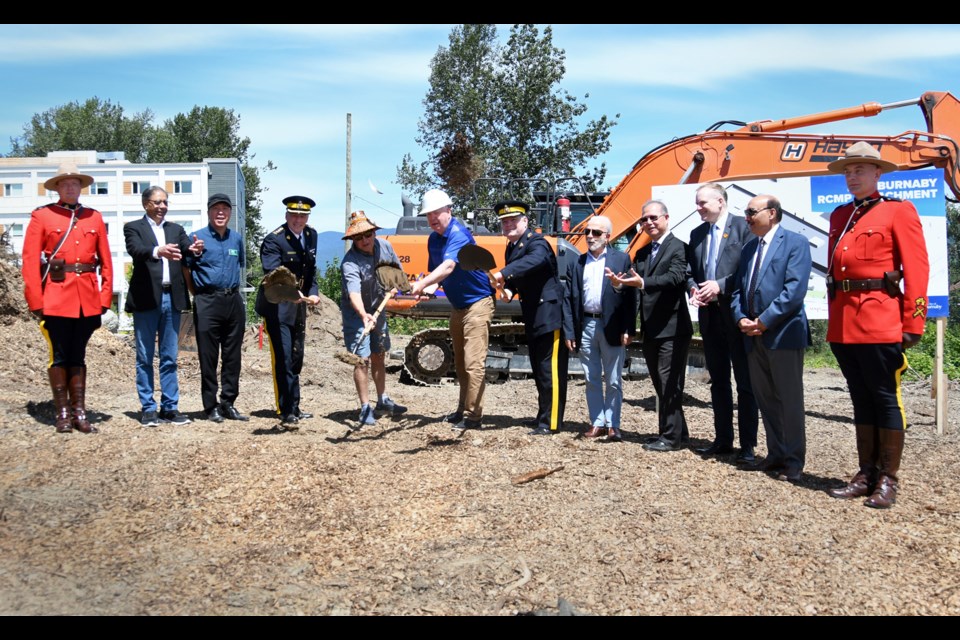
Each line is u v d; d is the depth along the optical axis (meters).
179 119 57.31
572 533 4.51
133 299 6.81
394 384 11.45
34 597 3.60
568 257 10.95
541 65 29.89
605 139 30.69
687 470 5.82
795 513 4.86
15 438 6.11
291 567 4.05
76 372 6.46
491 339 12.02
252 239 55.16
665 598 3.73
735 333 6.10
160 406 7.11
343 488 5.22
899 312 5.04
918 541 4.41
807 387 12.47
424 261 11.62
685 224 10.00
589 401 6.92
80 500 4.85
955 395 10.80
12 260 11.88
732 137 9.99
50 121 65.19
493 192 25.61
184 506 4.84
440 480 5.43
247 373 10.90
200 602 3.64
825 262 9.52
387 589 3.82
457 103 29.55
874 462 5.26
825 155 9.65
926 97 9.34
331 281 28.31
